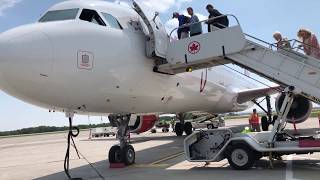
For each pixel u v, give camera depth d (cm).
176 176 884
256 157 929
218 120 3234
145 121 1692
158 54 976
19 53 751
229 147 934
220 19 1068
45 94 802
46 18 922
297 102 1261
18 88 772
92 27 886
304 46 1023
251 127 2050
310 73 904
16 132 11419
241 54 962
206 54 959
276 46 960
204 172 920
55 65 787
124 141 1122
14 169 1279
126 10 1035
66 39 820
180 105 1334
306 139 913
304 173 830
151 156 1341
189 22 1116
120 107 999
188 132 2456
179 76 1180
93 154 1595
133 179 884
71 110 913
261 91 1908
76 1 941
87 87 852
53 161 1439
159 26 1010
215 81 1600
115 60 898
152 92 1056
